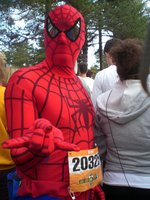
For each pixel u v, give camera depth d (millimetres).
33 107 2207
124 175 2490
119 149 2527
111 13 24688
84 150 2332
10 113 2201
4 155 2986
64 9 2389
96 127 2652
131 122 2445
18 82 2219
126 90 2445
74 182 2262
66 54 2367
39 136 1743
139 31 24406
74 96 2379
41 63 2426
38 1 20922
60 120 2248
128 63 2453
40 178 2227
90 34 26000
